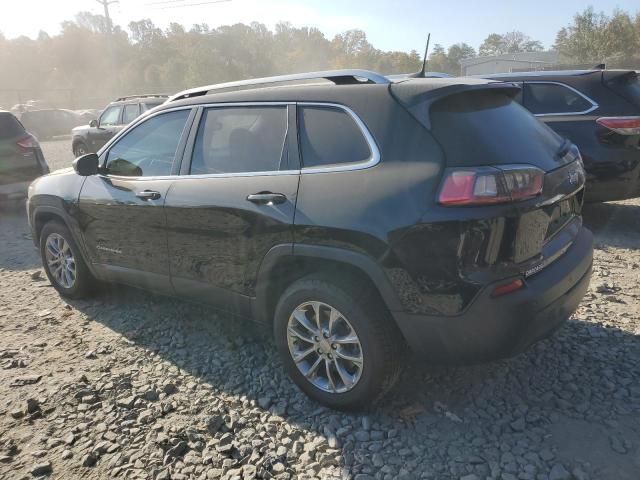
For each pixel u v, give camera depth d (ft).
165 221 12.37
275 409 10.40
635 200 25.84
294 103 10.75
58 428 10.05
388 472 8.63
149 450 9.36
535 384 10.84
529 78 21.79
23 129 29.71
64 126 98.63
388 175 9.14
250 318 11.58
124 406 10.64
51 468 9.04
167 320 14.51
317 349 10.21
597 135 19.93
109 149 14.55
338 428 9.75
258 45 313.12
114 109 46.78
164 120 13.24
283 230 10.11
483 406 10.22
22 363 12.42
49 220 16.57
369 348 9.41
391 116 9.46
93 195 14.24
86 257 15.11
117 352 12.89
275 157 10.78
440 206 8.58
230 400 10.76
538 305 8.87
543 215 9.32
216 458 9.11
